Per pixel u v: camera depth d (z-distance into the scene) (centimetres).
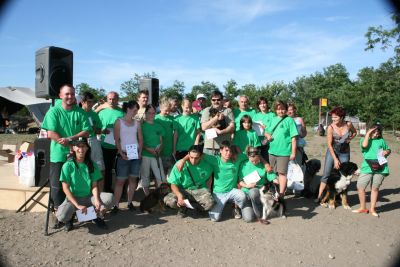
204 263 421
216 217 573
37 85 577
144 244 477
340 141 660
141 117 673
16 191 625
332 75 6112
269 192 570
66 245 471
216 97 659
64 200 539
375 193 612
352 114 3741
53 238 495
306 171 747
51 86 560
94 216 510
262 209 581
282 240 493
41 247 464
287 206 671
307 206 671
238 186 606
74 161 523
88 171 529
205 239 496
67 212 510
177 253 449
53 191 534
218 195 585
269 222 571
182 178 596
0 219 574
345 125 669
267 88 4188
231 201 584
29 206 621
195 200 584
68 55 579
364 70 3606
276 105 671
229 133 659
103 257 436
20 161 643
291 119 666
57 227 535
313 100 2825
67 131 529
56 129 523
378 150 605
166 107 682
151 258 434
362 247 470
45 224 540
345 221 578
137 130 616
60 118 525
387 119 3138
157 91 992
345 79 5897
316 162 750
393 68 2938
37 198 617
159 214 611
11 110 2700
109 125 666
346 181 636
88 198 532
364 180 619
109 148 659
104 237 500
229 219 590
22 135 2236
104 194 557
